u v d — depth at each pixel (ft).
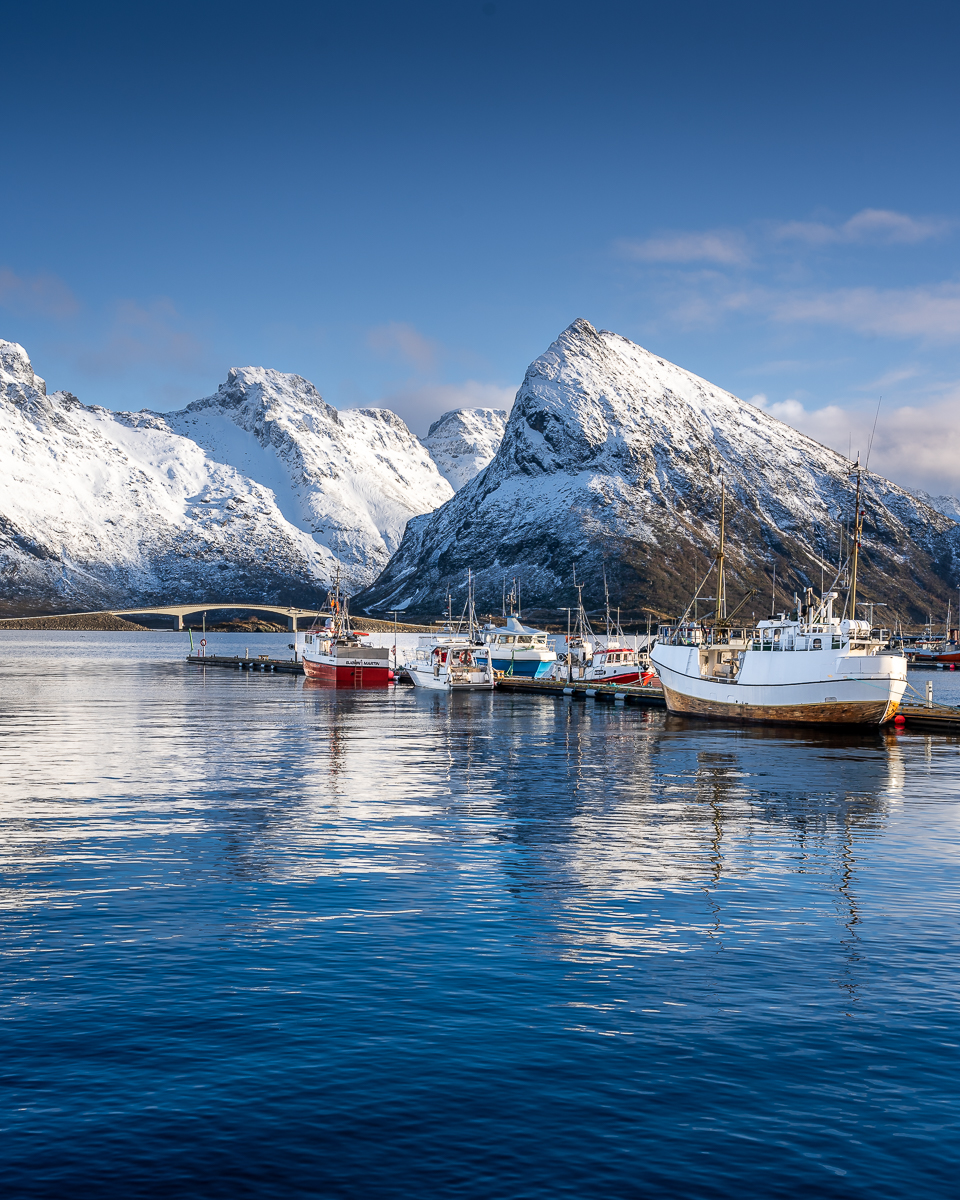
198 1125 53.93
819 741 241.35
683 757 210.59
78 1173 49.60
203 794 159.02
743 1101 56.95
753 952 81.56
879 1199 48.14
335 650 478.18
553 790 165.99
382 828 131.75
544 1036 65.05
